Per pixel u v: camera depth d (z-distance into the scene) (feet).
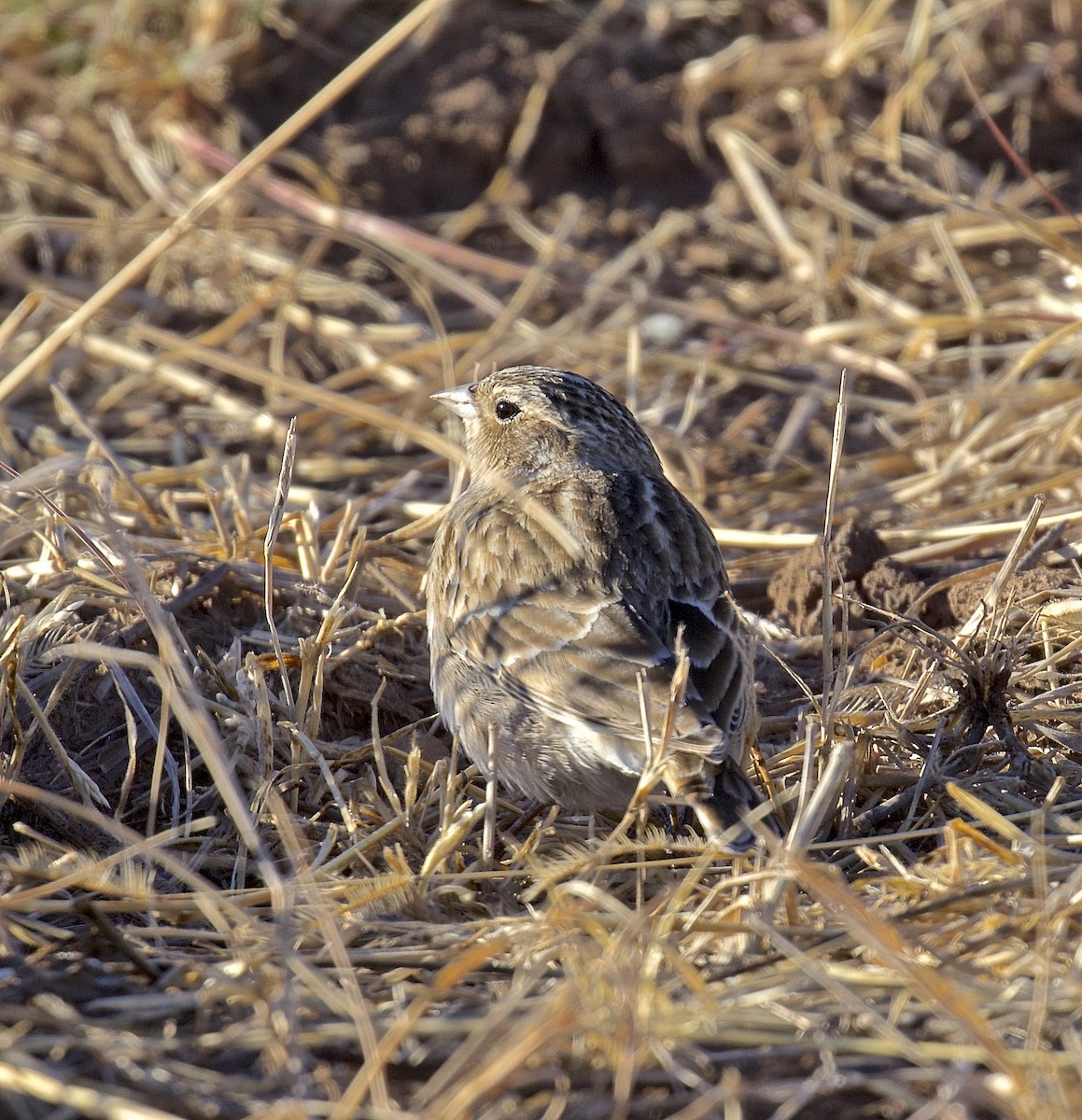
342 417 55.11
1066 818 29.37
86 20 70.03
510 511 33.55
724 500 49.73
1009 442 48.88
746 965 24.93
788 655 38.86
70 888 28.68
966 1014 21.91
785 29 70.54
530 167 67.00
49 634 35.68
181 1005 24.61
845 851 30.07
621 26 71.36
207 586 38.37
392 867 28.55
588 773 30.89
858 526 41.09
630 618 30.78
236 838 31.22
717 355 57.21
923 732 33.65
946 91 66.80
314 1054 23.72
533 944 25.91
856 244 61.46
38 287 59.88
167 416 55.62
